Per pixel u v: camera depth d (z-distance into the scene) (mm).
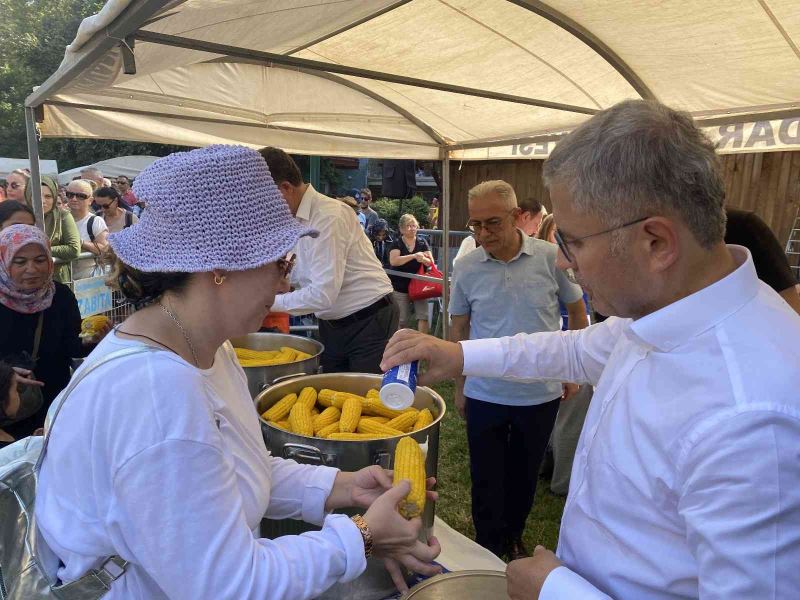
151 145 21859
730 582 693
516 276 2660
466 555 1590
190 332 929
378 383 2018
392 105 3656
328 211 2928
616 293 887
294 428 1668
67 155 23500
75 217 5059
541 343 1509
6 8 29859
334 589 1276
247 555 846
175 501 796
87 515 849
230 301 917
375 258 3326
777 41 1995
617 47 2305
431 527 1438
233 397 1084
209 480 831
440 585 1142
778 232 5703
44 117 3139
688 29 2037
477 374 1505
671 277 845
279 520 1377
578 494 989
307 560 921
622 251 844
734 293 821
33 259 2402
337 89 3461
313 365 2355
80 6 30688
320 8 1668
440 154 4395
